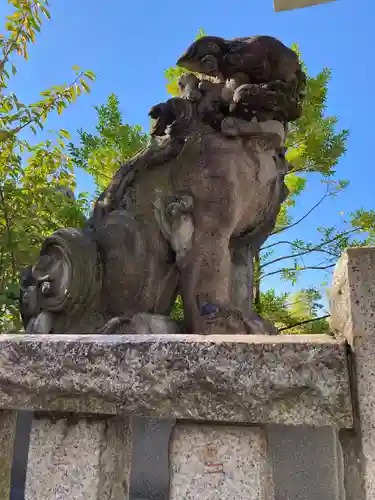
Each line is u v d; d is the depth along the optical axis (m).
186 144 2.18
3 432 1.09
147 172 2.29
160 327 1.95
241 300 2.22
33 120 3.03
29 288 2.05
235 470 0.88
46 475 0.99
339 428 0.80
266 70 2.18
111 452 1.01
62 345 0.94
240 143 2.16
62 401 0.92
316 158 5.23
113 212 2.21
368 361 0.78
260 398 0.80
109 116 5.28
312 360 0.79
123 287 2.05
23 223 2.95
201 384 0.83
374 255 0.82
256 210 2.25
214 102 2.26
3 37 2.98
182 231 2.06
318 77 5.30
